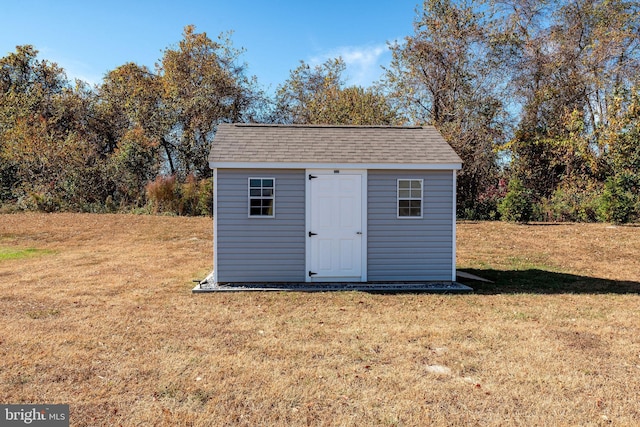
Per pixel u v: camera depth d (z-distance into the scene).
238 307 7.08
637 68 19.38
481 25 21.30
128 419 3.62
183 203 20.09
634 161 17.55
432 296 7.93
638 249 12.66
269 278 8.83
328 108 23.72
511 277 9.83
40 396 3.98
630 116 17.80
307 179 8.81
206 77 25.06
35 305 7.09
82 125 26.50
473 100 20.52
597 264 11.27
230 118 26.17
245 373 4.48
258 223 8.78
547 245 13.54
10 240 14.27
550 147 19.88
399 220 8.97
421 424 3.58
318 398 3.99
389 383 4.28
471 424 3.59
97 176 22.16
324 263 8.90
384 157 8.85
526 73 20.95
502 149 20.69
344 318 6.46
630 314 6.73
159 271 10.16
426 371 4.57
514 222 17.66
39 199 20.25
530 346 5.29
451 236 9.04
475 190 20.81
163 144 25.02
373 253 8.96
